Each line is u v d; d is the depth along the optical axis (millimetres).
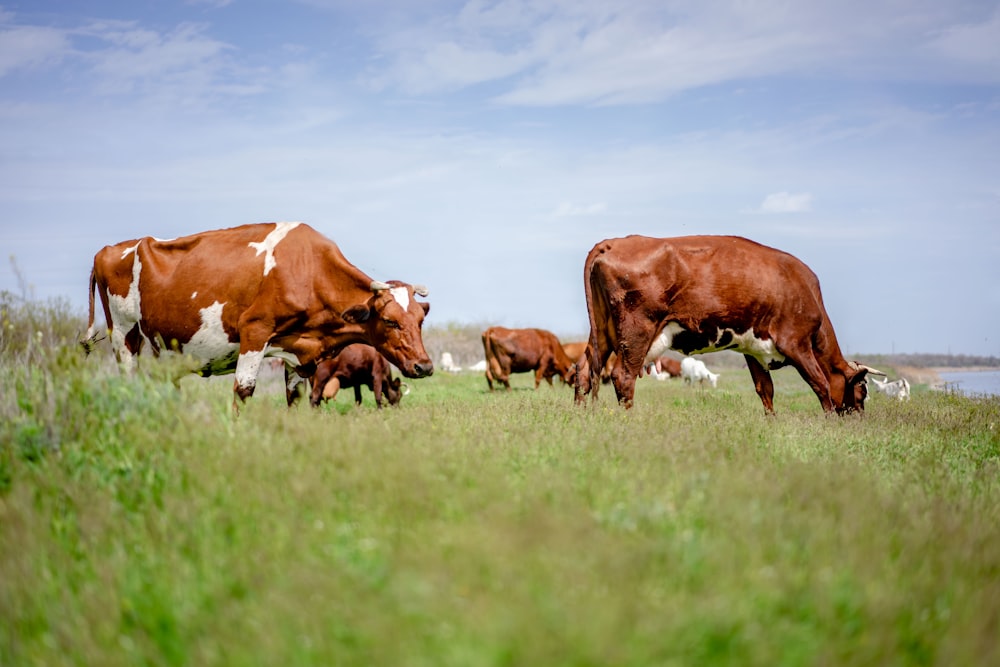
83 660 3730
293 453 6645
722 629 3590
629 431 8516
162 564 4613
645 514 5141
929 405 14555
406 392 18422
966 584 4441
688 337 11812
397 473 5867
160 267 10398
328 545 4785
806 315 11914
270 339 10406
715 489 5773
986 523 5637
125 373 7938
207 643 3703
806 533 4922
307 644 3650
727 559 4332
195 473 5934
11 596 4219
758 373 12680
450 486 5832
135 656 3730
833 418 11188
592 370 12102
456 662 3328
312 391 14656
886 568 4551
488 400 13711
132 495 5762
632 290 11586
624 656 3316
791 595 3988
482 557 4258
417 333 10789
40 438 6402
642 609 3695
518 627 3469
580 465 6754
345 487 5770
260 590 4191
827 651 3465
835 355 12477
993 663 3547
